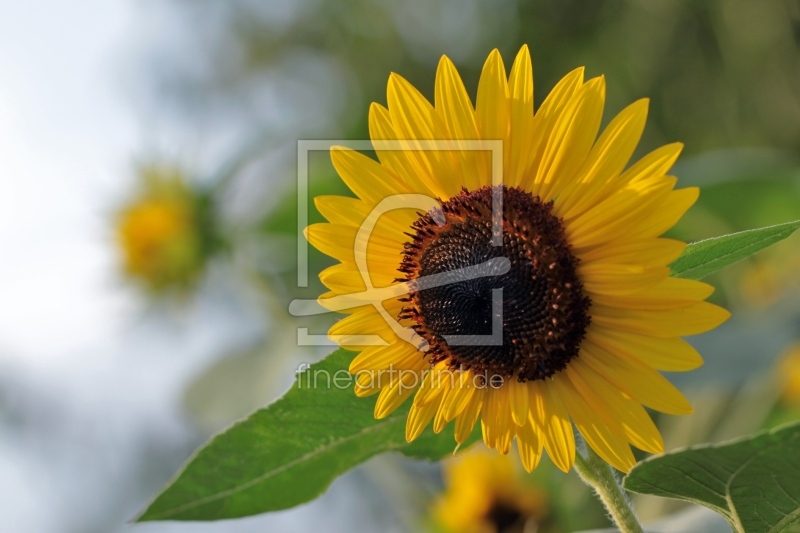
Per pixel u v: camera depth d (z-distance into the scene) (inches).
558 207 22.2
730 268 39.2
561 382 22.1
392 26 88.1
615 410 21.7
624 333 21.7
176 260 33.9
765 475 19.4
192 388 32.7
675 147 21.4
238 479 22.7
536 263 22.0
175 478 22.6
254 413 22.5
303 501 23.1
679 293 20.9
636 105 21.6
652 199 21.2
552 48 81.3
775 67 66.4
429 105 22.5
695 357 21.2
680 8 71.1
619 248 21.5
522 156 22.3
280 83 87.7
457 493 30.9
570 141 22.0
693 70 71.4
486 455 30.9
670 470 19.7
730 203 32.7
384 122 22.7
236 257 34.2
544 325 22.0
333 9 90.7
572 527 30.2
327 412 22.7
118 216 34.8
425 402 22.2
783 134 65.8
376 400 22.7
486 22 86.0
